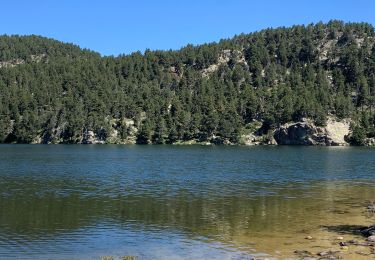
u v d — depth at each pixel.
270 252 30.91
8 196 57.31
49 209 48.06
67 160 129.75
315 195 59.16
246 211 46.81
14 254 31.17
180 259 29.77
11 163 116.62
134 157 146.00
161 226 39.62
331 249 31.16
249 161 128.75
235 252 31.12
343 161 130.38
